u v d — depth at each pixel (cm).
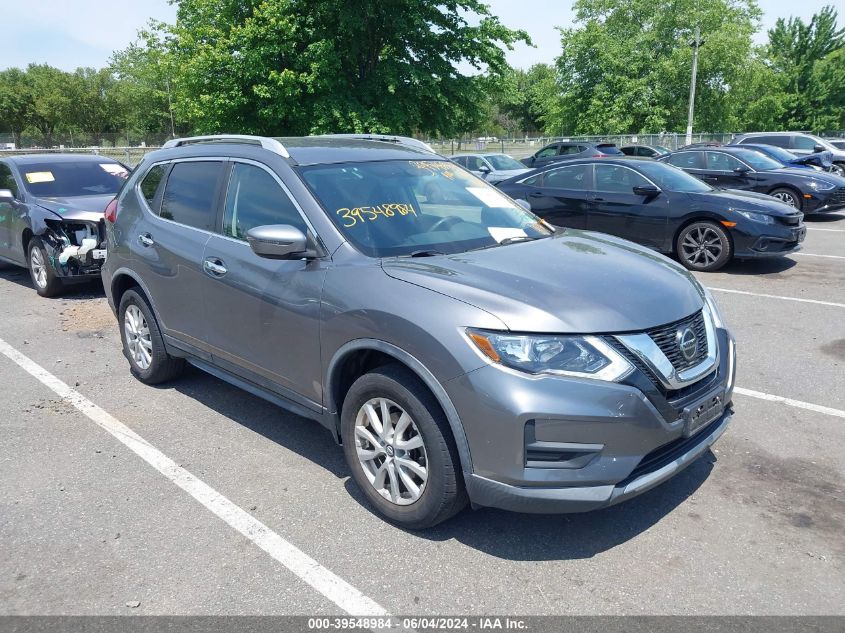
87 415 475
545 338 283
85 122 7588
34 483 382
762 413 462
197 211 445
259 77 2294
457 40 2547
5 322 725
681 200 939
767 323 678
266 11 2178
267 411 480
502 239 392
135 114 7369
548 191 1055
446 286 308
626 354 288
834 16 5334
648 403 287
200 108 2369
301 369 366
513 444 280
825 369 545
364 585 292
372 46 2469
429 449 306
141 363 527
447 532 330
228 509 353
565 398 277
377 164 419
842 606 275
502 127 9088
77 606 281
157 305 480
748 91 4119
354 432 344
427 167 440
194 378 545
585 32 4091
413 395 307
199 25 2386
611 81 4059
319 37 2284
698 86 3994
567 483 282
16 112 7888
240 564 307
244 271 392
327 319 341
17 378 551
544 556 311
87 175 928
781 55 5491
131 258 497
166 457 412
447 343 291
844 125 5431
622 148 2575
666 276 346
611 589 288
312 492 369
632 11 4253
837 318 691
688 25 4066
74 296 849
